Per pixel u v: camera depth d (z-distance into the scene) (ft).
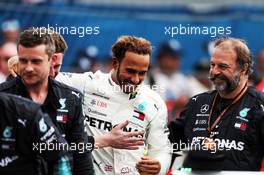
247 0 98.12
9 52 88.84
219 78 55.57
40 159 48.08
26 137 46.83
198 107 58.03
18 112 46.70
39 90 51.47
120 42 56.44
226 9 97.40
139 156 57.72
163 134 58.18
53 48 50.88
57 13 92.17
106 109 57.57
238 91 56.29
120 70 56.54
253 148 55.42
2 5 91.35
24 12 91.81
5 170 46.75
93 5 93.04
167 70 93.30
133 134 55.16
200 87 93.81
